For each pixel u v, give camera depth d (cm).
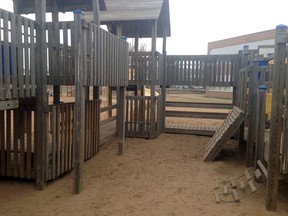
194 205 468
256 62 670
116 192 522
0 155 562
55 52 524
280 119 441
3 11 409
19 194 510
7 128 549
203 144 933
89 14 1035
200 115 1102
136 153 803
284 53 434
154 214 436
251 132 673
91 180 584
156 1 1052
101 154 786
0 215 431
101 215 432
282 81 439
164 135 1072
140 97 1002
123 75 739
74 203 474
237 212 443
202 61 1070
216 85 1062
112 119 962
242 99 791
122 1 1093
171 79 1102
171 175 621
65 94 2398
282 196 502
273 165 445
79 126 507
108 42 612
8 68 424
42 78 513
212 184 566
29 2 737
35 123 529
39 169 527
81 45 487
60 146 579
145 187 549
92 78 528
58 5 780
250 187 526
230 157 779
